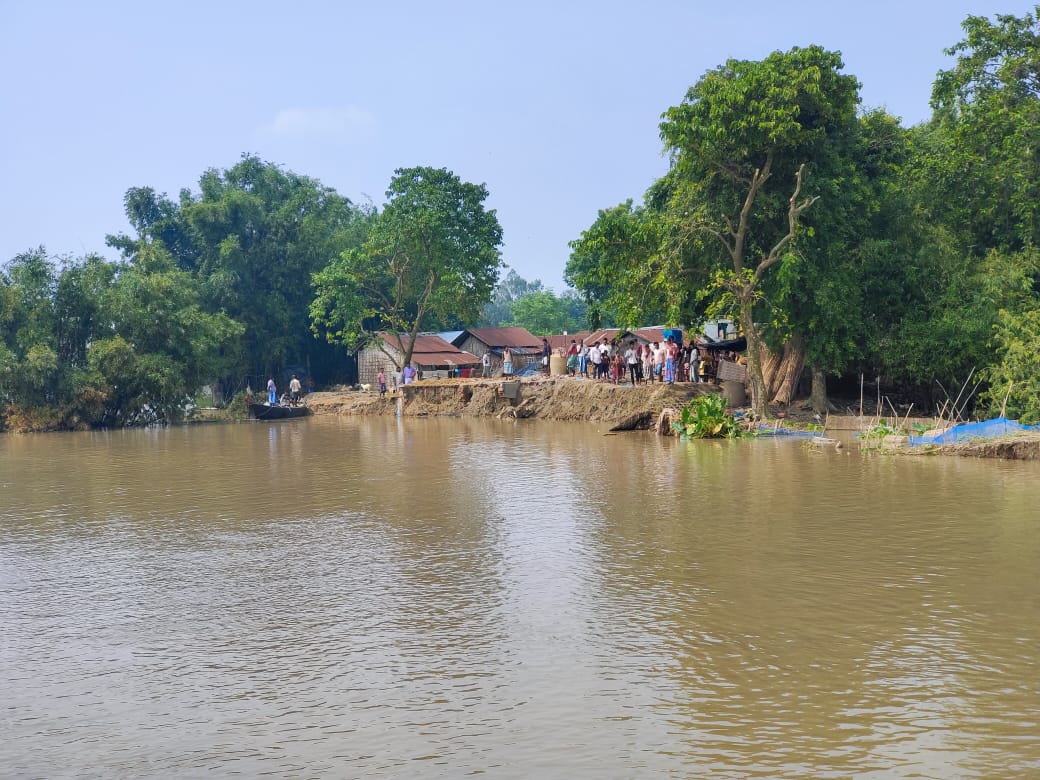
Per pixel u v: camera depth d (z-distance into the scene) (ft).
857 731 26.53
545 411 159.74
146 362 180.86
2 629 38.60
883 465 83.66
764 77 124.67
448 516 62.28
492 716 28.27
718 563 46.80
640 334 220.23
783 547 50.08
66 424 174.70
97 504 71.31
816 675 31.01
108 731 27.94
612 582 43.68
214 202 255.91
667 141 130.82
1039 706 28.07
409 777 24.41
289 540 55.47
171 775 24.94
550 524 58.44
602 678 31.19
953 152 142.51
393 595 42.50
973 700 28.60
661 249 134.10
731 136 126.31
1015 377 109.50
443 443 117.91
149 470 94.53
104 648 35.86
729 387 145.18
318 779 24.43
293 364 282.97
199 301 236.02
